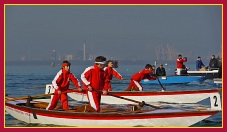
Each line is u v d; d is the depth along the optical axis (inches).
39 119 693.3
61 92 698.8
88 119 652.7
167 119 645.3
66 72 701.3
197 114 643.5
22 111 718.5
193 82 1362.0
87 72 677.9
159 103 888.9
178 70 1435.8
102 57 682.8
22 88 1309.1
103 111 706.2
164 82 1353.3
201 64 1541.6
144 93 920.9
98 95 684.1
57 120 674.2
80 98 965.2
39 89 1283.2
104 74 690.2
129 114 642.8
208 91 904.3
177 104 866.8
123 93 921.5
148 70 934.4
